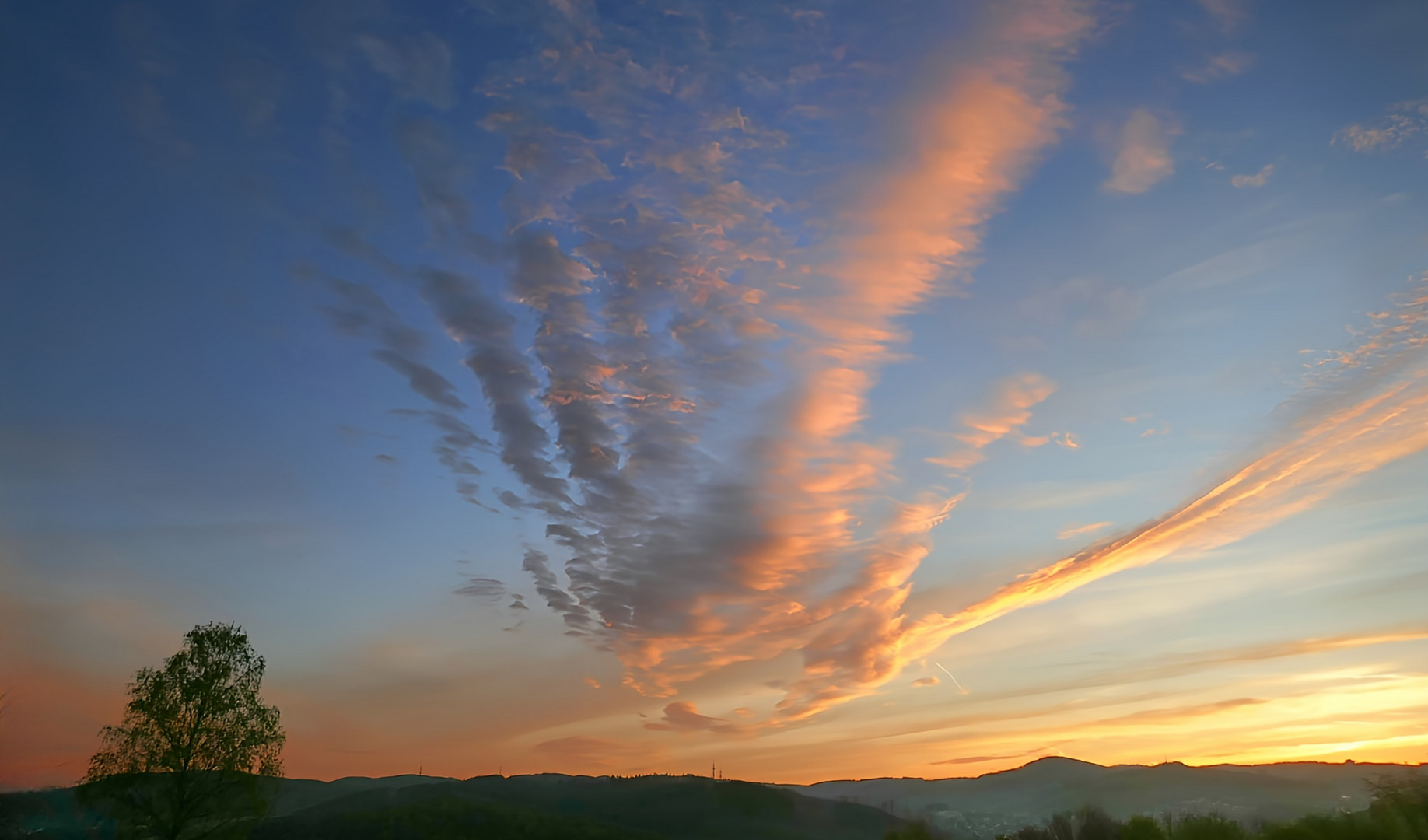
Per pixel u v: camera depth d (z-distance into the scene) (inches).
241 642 1635.1
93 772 1453.0
